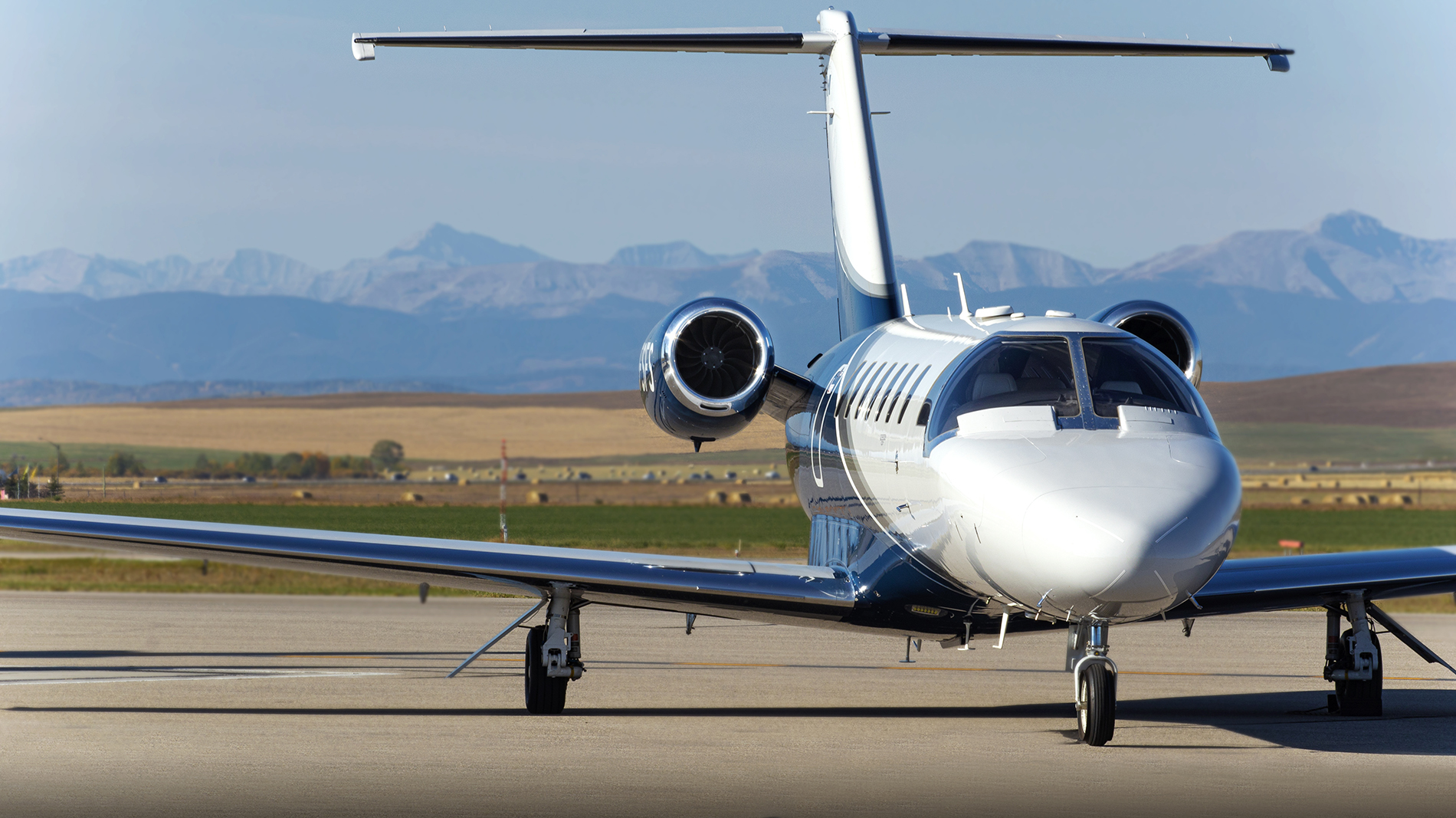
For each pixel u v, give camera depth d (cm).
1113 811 2030
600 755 2542
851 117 4025
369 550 3016
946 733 2898
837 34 4019
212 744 2672
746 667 4416
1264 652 5038
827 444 3466
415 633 5384
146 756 2514
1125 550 2338
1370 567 3183
